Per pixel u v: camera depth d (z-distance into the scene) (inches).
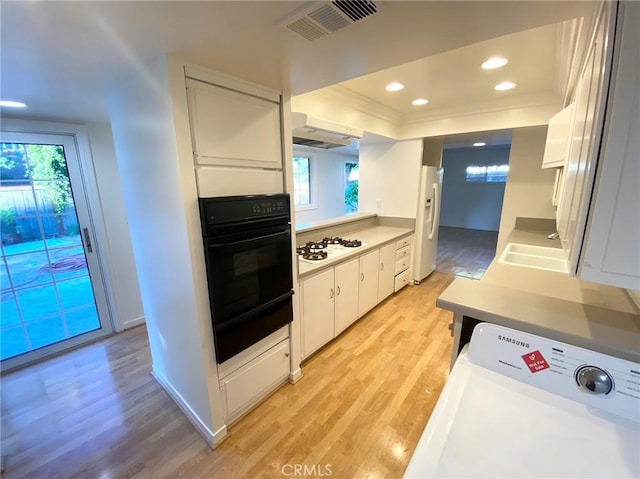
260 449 64.0
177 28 40.3
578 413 32.9
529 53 74.5
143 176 63.1
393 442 65.4
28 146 91.0
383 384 83.4
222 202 56.3
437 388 81.6
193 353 63.3
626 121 26.0
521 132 124.5
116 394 81.3
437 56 76.8
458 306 43.8
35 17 36.0
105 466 61.1
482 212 331.6
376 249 120.8
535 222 128.3
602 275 29.5
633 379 31.6
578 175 37.7
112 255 110.7
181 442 66.1
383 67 54.9
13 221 90.7
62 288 101.7
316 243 116.5
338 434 67.4
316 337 93.2
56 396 81.0
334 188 256.5
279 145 69.8
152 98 53.9
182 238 56.1
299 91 68.6
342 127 92.7
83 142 100.0
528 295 46.8
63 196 99.0
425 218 154.3
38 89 63.6
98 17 36.7
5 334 91.8
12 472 60.4
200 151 54.4
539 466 27.9
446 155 346.0
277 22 39.1
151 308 77.6
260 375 73.9
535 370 36.7
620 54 25.5
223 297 59.9
